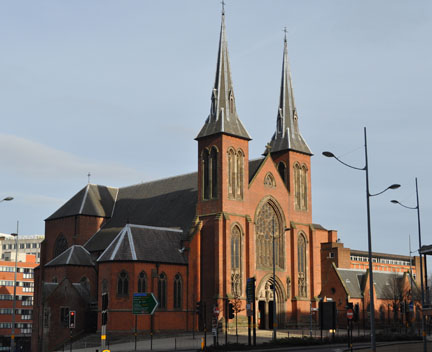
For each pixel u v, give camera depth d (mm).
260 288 94250
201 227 92562
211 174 93438
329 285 119188
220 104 95625
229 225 90562
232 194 93000
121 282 84062
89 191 110062
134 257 84500
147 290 85000
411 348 53875
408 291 120938
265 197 97750
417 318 121062
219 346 63156
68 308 89938
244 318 90875
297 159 104812
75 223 105688
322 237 142500
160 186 108812
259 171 97625
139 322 83312
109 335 82000
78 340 84125
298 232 102312
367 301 118312
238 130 95000
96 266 97375
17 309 165625
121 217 108125
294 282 99500
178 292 88625
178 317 87625
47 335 87500
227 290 88500
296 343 68812
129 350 66438
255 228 95375
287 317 97812
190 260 90625
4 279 164750
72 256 96188
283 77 108438
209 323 88625
